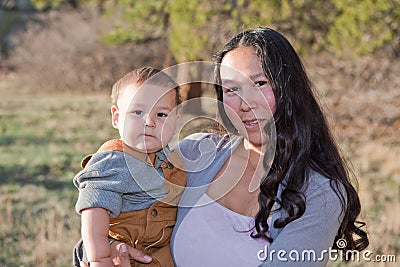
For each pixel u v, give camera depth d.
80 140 14.23
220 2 14.34
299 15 14.12
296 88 2.73
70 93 23.31
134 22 16.84
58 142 14.05
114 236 2.76
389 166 10.53
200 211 2.83
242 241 2.75
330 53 17.12
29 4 28.14
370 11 13.73
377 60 16.80
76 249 2.91
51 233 7.16
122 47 23.98
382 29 14.22
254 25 3.24
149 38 17.27
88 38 24.56
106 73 23.95
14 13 28.30
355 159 11.12
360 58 16.56
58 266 6.39
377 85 16.52
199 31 14.32
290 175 2.66
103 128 15.78
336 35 14.12
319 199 2.65
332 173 2.73
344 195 2.74
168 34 16.58
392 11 13.95
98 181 2.70
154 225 2.80
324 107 3.09
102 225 2.67
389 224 7.04
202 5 14.26
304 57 14.45
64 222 7.71
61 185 10.12
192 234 2.81
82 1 17.64
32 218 7.96
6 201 8.92
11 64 26.25
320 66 17.41
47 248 6.70
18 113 18.23
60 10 25.92
